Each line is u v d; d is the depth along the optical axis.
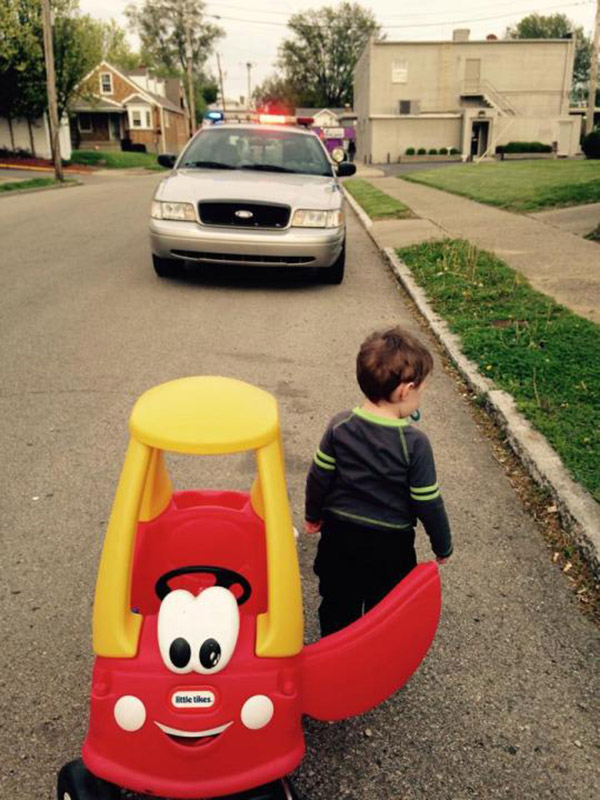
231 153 9.17
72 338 6.43
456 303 7.29
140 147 54.78
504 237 11.37
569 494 3.49
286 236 7.89
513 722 2.39
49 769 2.19
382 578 2.31
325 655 1.93
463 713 2.42
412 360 2.14
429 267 9.03
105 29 55.91
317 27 85.94
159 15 84.81
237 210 7.89
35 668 2.57
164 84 70.62
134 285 8.57
